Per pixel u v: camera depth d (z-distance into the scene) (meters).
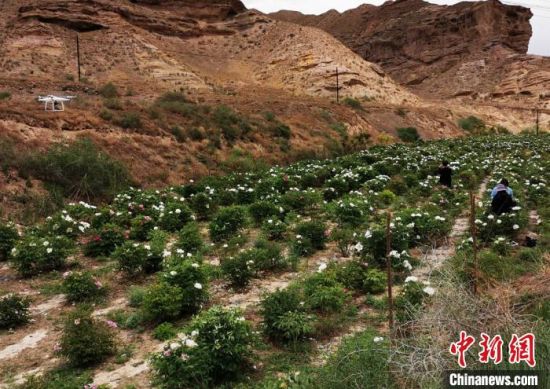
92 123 25.55
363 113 63.59
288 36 103.31
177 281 8.74
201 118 33.56
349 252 11.96
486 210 13.15
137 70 75.19
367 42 193.25
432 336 5.04
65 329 7.46
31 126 22.58
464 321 5.16
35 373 6.93
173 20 102.62
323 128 45.69
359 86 89.25
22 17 78.50
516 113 108.19
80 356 7.00
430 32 169.88
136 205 16.52
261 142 35.88
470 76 142.00
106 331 7.41
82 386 6.41
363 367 5.06
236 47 104.69
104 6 89.88
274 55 99.19
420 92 146.75
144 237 14.19
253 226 15.31
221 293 9.69
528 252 10.24
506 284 6.74
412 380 4.65
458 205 17.05
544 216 14.22
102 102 29.70
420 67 163.62
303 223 13.04
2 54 66.94
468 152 38.56
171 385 6.00
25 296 10.08
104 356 7.22
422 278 9.12
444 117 81.19
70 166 19.89
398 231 10.41
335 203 16.94
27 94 35.34
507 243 10.83
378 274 9.26
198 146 30.03
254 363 6.70
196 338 6.33
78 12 84.00
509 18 163.62
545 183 19.44
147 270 11.22
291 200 17.12
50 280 11.09
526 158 32.19
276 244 12.00
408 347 5.14
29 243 11.62
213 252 12.65
